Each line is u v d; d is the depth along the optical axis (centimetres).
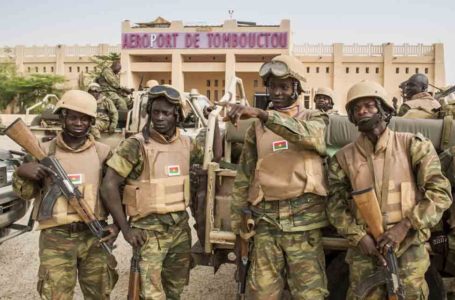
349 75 3938
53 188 291
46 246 292
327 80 3972
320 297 276
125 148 297
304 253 277
